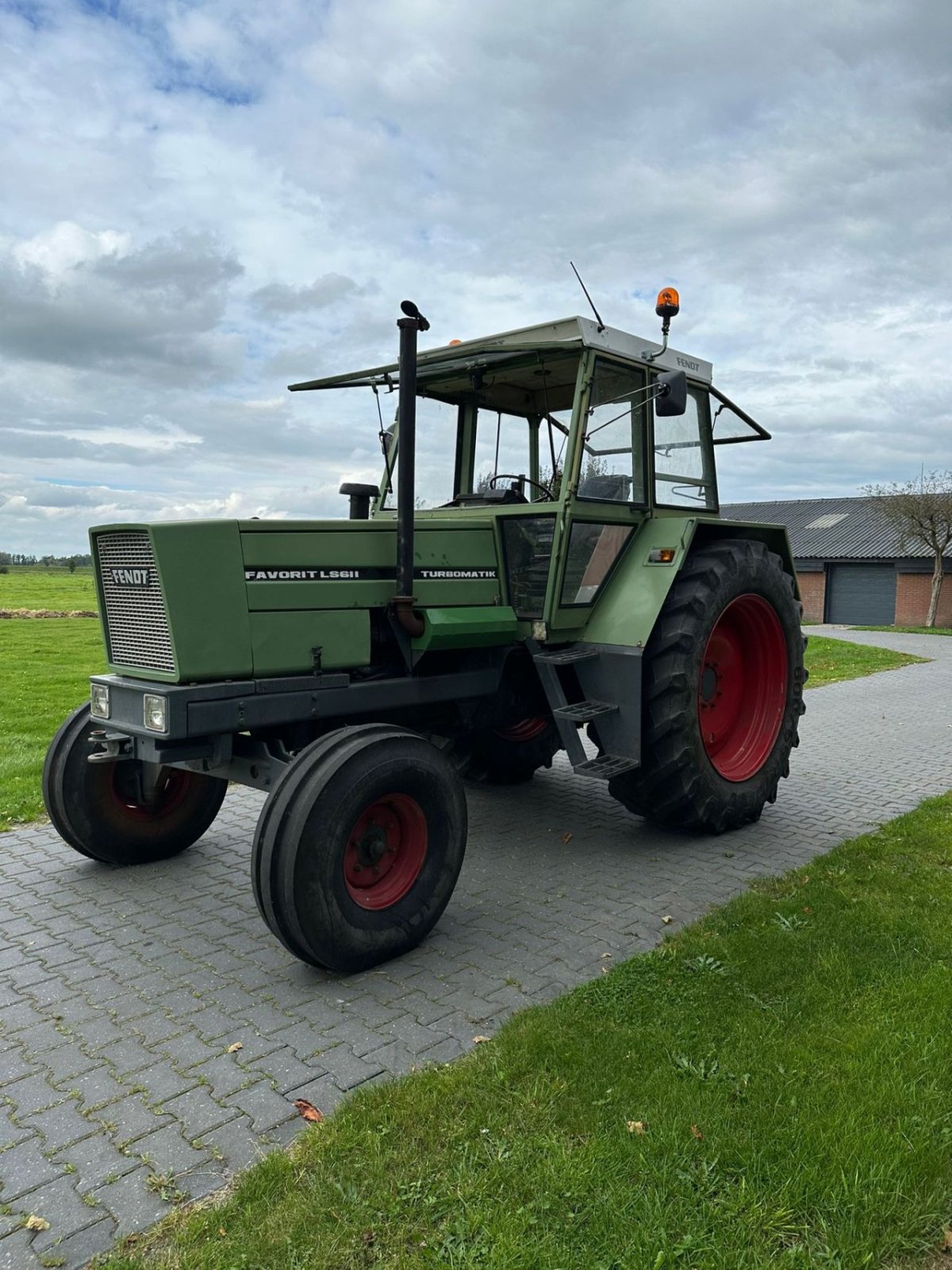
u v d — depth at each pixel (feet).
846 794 20.59
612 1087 8.65
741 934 12.14
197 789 16.05
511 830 17.66
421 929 12.02
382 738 11.75
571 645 15.96
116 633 12.80
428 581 14.24
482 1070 9.02
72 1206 7.38
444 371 16.07
